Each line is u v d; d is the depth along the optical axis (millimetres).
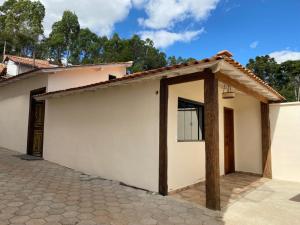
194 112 6566
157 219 3828
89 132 6992
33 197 4520
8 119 10750
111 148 6316
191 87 6250
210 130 4352
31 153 9211
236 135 8602
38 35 38531
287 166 7410
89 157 6902
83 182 5910
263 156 7809
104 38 40188
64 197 4645
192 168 6164
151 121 5453
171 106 5488
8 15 39906
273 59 37750
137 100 5797
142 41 38219
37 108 9438
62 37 40188
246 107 8438
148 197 4914
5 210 3822
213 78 4332
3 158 8227
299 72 34125
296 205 4875
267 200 5199
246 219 4043
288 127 7512
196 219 3902
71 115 7688
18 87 10273
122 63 11977
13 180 5590
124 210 4145
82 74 9992
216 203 4301
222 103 7918
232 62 4121
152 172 5332
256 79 5262
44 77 8836
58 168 7348
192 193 5418
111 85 6016
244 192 5812
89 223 3539
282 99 7715
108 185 5738
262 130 7898
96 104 6883
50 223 3457
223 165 7836
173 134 5496
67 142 7711
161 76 5020
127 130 5961
